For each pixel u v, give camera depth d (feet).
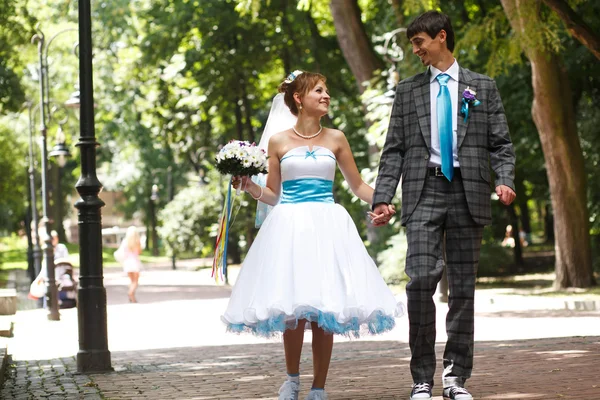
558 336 40.63
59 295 81.51
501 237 118.73
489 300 68.74
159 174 218.38
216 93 119.65
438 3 78.23
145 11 123.24
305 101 22.84
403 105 22.03
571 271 75.56
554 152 75.31
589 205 92.99
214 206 171.32
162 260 241.76
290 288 21.30
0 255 243.40
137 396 25.72
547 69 73.92
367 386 25.29
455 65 21.89
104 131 173.99
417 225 21.33
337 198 117.19
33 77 149.38
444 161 21.22
